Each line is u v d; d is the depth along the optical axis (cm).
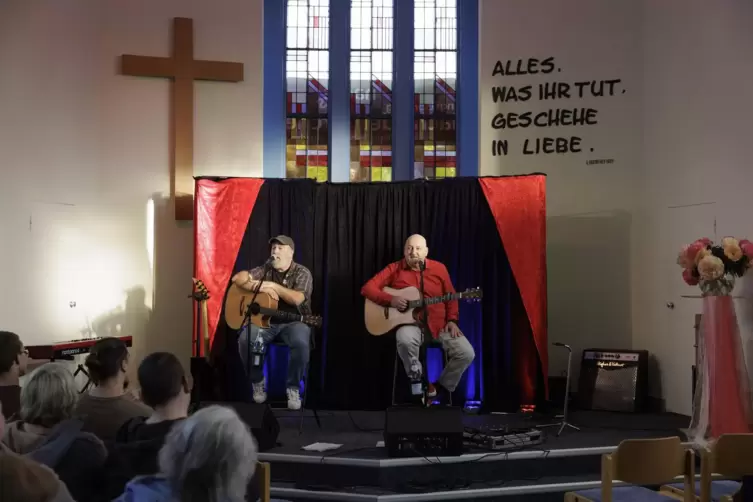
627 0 743
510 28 759
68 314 685
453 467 481
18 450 278
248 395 670
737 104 593
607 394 675
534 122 752
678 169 671
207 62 741
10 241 644
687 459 355
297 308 634
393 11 817
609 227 737
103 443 274
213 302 671
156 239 731
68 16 697
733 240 525
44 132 673
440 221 681
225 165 751
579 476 496
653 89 716
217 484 196
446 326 632
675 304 669
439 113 816
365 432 566
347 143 809
